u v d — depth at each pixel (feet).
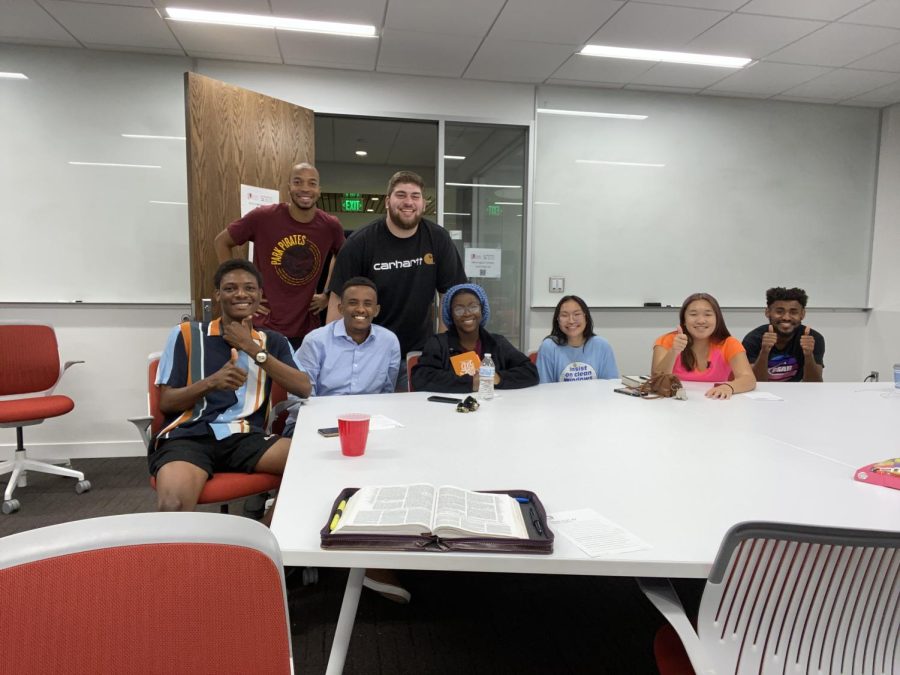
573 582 6.86
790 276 15.38
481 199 14.06
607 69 12.75
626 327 14.82
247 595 1.87
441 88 13.37
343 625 3.33
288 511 3.35
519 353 8.29
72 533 1.72
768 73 12.91
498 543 2.86
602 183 14.33
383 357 7.87
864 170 15.42
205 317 7.82
